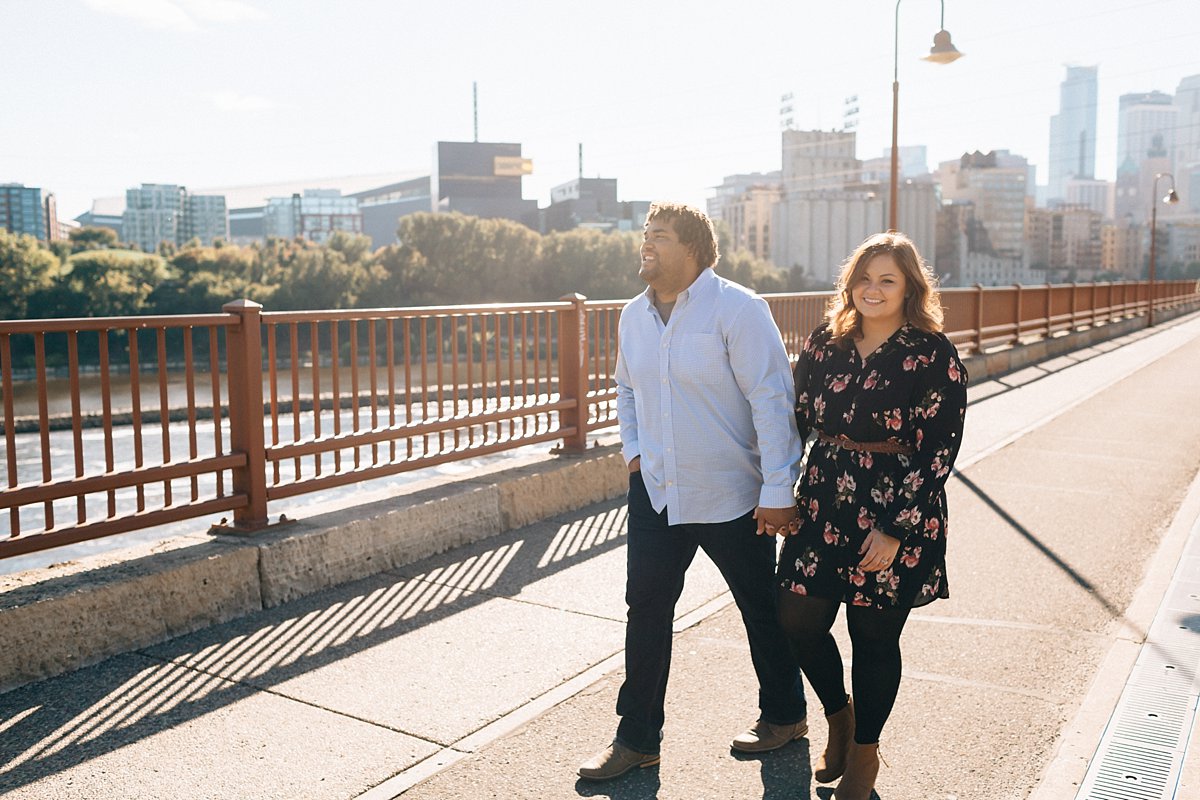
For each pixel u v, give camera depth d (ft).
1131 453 29.60
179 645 13.82
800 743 11.03
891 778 10.14
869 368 9.08
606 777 10.07
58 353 298.15
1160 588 16.47
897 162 65.82
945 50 63.52
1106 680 12.59
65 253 532.73
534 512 21.15
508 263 412.36
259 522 16.16
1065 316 74.18
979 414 38.37
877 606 9.01
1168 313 130.31
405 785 9.98
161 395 14.96
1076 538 19.90
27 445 82.07
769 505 9.52
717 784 10.05
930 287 9.03
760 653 10.63
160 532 52.75
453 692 12.36
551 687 12.54
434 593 16.31
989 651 13.73
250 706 11.87
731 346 9.74
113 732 11.12
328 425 73.05
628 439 10.78
